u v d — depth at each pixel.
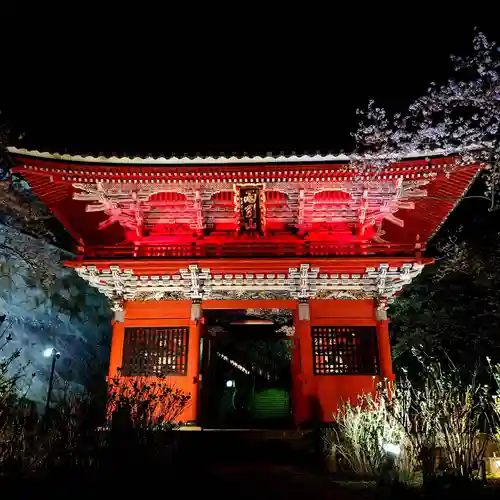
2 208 23.75
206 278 19.17
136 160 17.39
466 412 11.74
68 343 28.89
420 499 9.54
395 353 25.64
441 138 18.11
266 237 20.36
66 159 17.50
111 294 20.16
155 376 18.97
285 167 17.64
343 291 19.98
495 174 18.66
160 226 20.53
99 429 12.20
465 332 23.75
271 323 26.61
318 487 11.10
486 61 18.34
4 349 25.39
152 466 10.66
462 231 25.27
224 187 18.81
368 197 19.23
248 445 15.98
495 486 10.05
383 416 13.17
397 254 18.69
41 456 10.16
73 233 21.80
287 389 34.12
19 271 26.77
